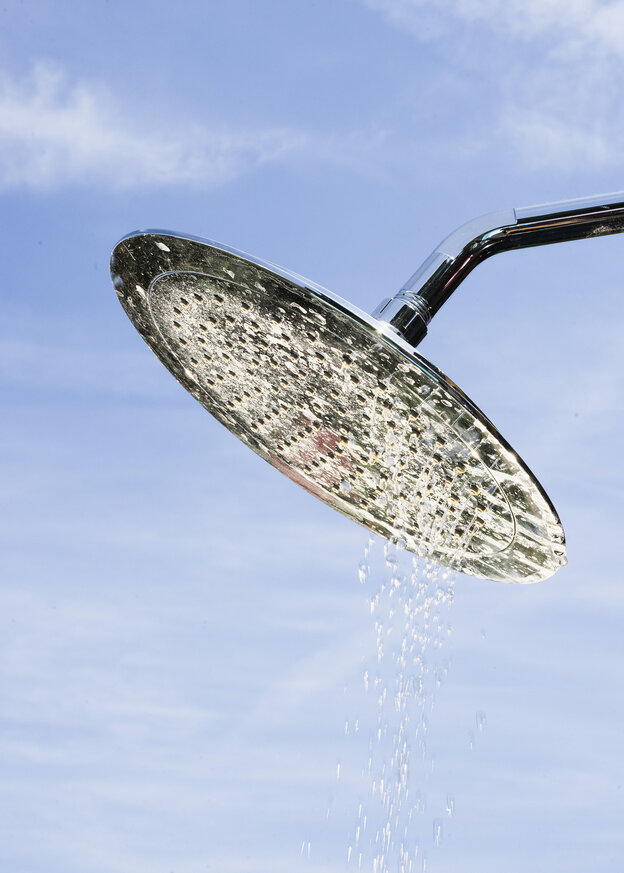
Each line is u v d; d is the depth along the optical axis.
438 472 0.78
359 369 0.74
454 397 0.72
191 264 0.75
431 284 0.78
